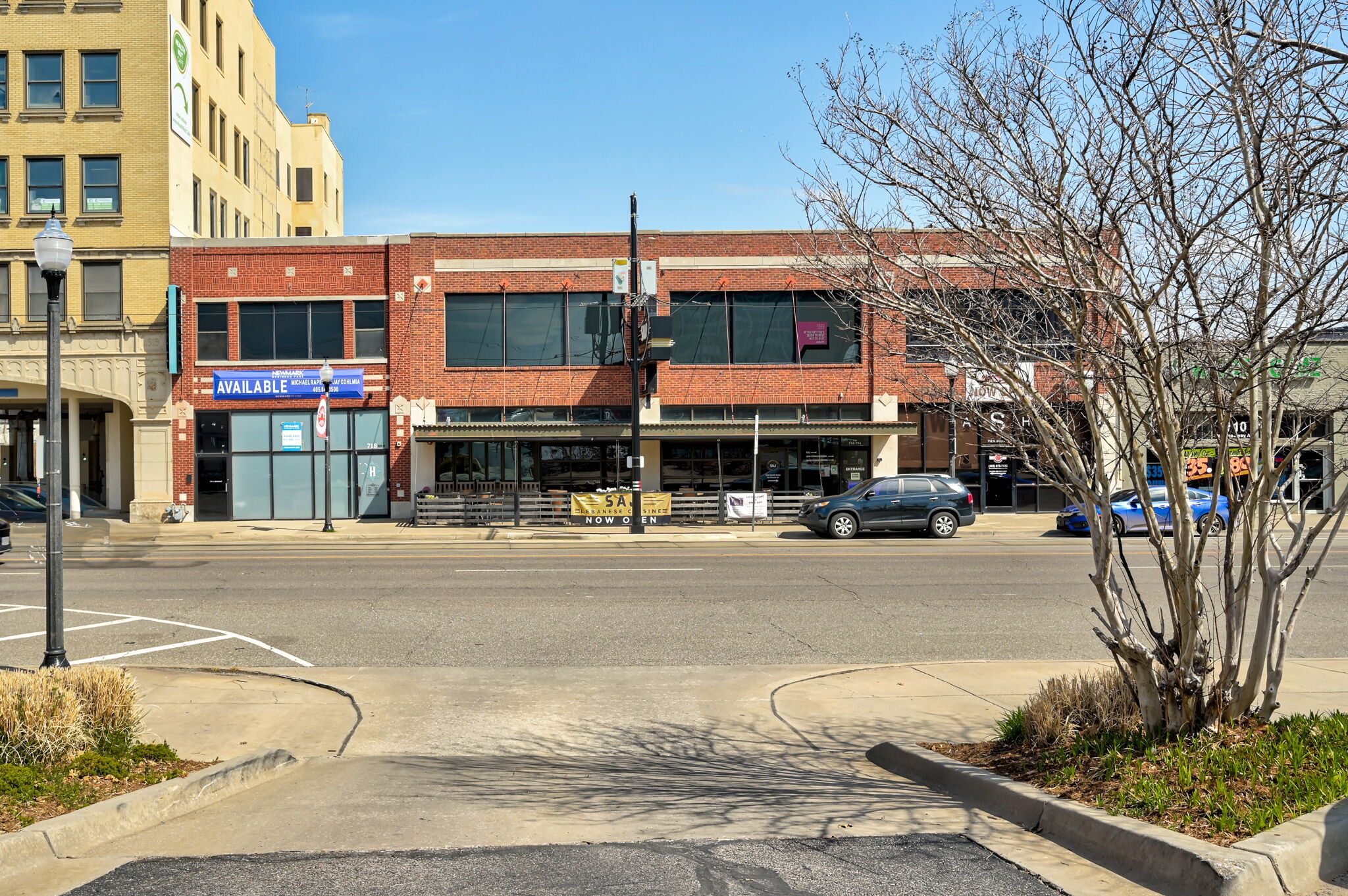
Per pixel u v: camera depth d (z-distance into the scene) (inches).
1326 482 224.5
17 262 1179.3
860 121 242.5
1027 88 220.1
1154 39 201.9
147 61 1189.7
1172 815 191.3
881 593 568.4
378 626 471.5
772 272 1186.6
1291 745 216.2
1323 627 466.9
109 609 515.5
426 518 1102.4
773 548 855.7
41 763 229.5
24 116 1181.7
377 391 1189.1
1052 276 223.0
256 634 452.8
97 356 1183.6
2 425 1262.3
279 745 287.6
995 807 220.8
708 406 1187.9
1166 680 237.6
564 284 1187.9
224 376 1184.2
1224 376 212.7
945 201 245.3
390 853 190.9
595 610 511.5
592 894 169.0
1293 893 166.6
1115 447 280.7
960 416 343.9
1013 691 344.5
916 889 172.2
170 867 182.7
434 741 293.6
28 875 178.1
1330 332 200.1
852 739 293.7
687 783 247.3
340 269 1191.6
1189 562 225.1
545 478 1202.6
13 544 735.7
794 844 195.9
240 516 1188.5
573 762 270.8
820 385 1189.1
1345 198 185.6
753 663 399.2
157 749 251.3
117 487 1290.6
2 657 400.5
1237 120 194.9
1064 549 837.8
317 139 1911.9
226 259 1187.9
